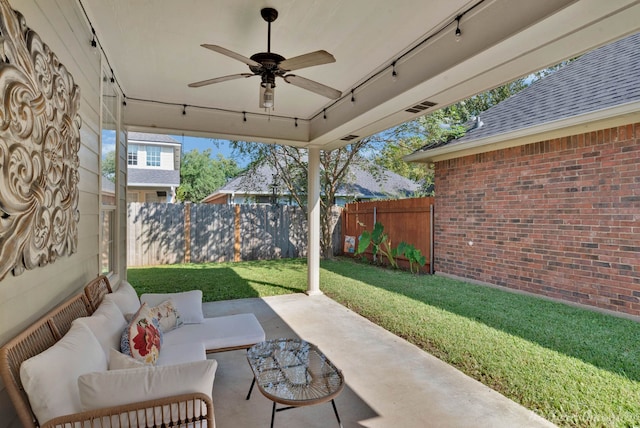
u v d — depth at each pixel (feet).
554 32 7.22
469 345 11.73
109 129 12.40
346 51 10.69
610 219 15.11
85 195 9.20
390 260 27.02
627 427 7.39
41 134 5.65
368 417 7.86
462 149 20.36
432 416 7.89
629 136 14.52
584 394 8.66
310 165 19.62
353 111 14.08
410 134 27.07
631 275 14.40
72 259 8.00
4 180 4.44
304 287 20.80
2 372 4.32
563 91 18.95
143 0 8.25
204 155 74.02
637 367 10.02
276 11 8.63
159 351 7.90
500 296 18.07
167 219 30.45
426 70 9.96
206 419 5.04
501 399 8.55
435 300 17.39
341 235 34.83
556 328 13.23
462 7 8.40
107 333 6.88
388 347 11.81
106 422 4.68
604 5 6.25
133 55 11.12
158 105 15.67
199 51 10.84
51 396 4.52
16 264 4.87
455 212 22.62
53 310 6.32
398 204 27.37
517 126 18.03
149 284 21.66
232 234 32.48
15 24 4.74
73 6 7.89
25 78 5.04
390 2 8.20
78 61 8.30
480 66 8.95
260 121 17.57
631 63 17.01
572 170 16.48
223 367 10.40
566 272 16.69
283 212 34.22
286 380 6.86
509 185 19.27
